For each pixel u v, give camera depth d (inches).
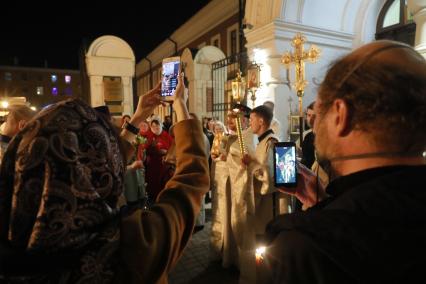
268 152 109.0
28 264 20.9
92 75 291.3
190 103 387.2
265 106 113.2
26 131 23.1
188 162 33.8
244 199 117.3
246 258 117.5
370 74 22.5
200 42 609.0
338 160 25.3
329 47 247.6
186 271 133.3
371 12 254.4
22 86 1676.9
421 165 22.1
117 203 25.7
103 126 25.5
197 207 31.0
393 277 18.2
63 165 21.6
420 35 160.2
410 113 21.6
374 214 19.5
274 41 229.0
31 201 21.3
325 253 19.7
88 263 21.9
